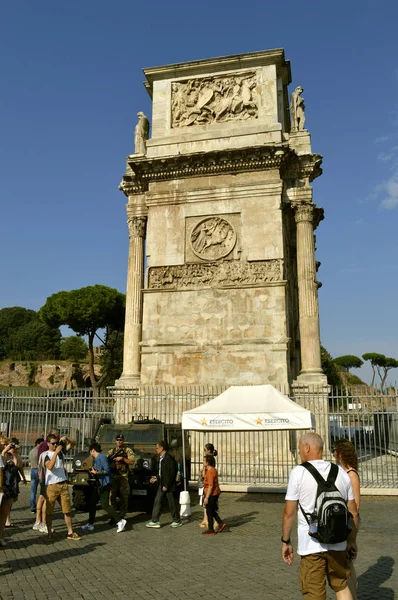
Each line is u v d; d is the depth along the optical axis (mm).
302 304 28281
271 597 8641
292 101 31266
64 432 24156
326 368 80188
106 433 18594
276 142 28062
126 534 13758
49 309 72062
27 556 11500
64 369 99625
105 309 70688
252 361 26094
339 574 6289
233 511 17062
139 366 29797
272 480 22078
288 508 6527
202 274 27828
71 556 11484
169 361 27094
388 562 10812
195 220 28609
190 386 25625
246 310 26828
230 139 29125
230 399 17812
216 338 26859
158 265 28438
